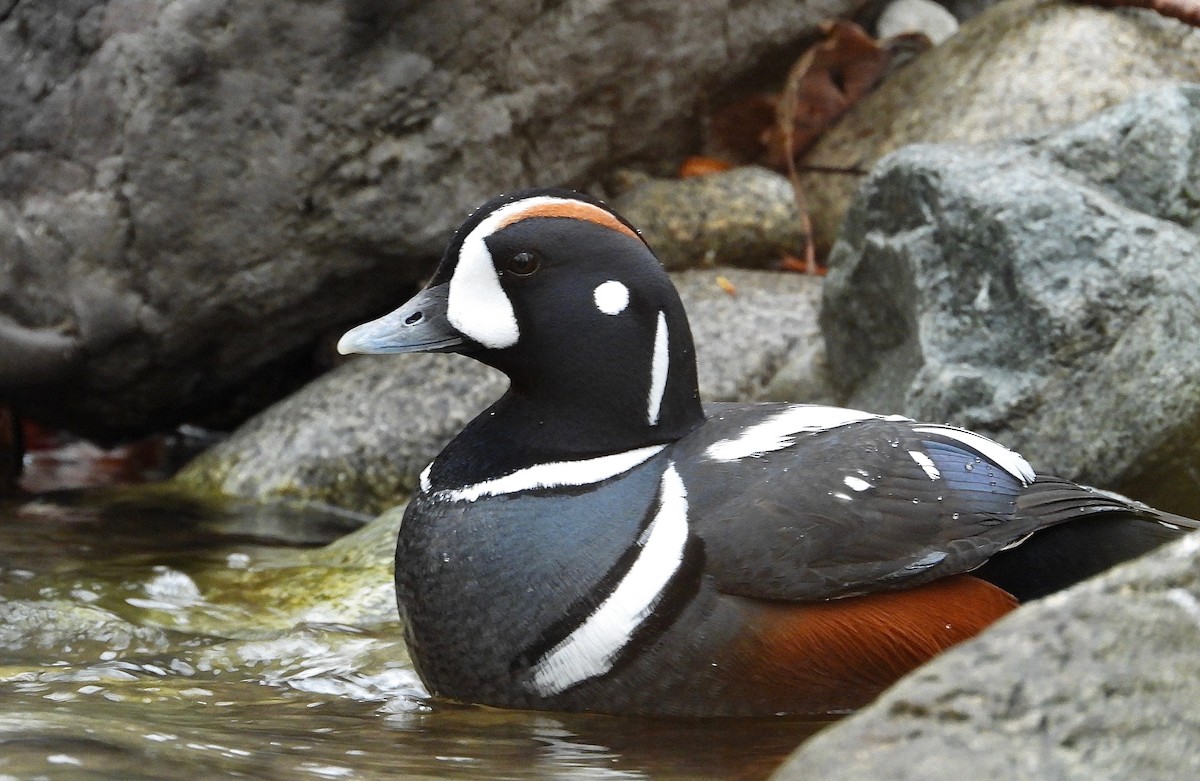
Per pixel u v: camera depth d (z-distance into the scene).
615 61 13.09
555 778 5.69
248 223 11.92
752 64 14.23
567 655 6.54
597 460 6.90
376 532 10.04
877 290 11.14
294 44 11.60
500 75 12.34
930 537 6.72
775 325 12.28
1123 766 4.41
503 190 12.69
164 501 11.75
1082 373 9.77
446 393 12.12
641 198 13.81
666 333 7.03
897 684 4.76
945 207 10.43
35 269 11.97
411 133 12.11
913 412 10.20
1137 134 10.57
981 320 10.19
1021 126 13.23
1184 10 13.46
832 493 6.70
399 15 11.75
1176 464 9.67
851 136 14.32
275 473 11.97
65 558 9.81
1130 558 6.98
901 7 15.28
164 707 6.62
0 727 5.91
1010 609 6.83
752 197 13.84
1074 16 13.74
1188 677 4.57
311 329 12.77
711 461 6.80
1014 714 4.54
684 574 6.49
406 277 12.69
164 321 12.10
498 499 6.85
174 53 11.41
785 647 6.50
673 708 6.54
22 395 12.55
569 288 6.95
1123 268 9.78
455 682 6.81
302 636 8.10
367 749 6.01
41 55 11.70
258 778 5.46
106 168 11.72
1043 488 7.10
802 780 4.56
